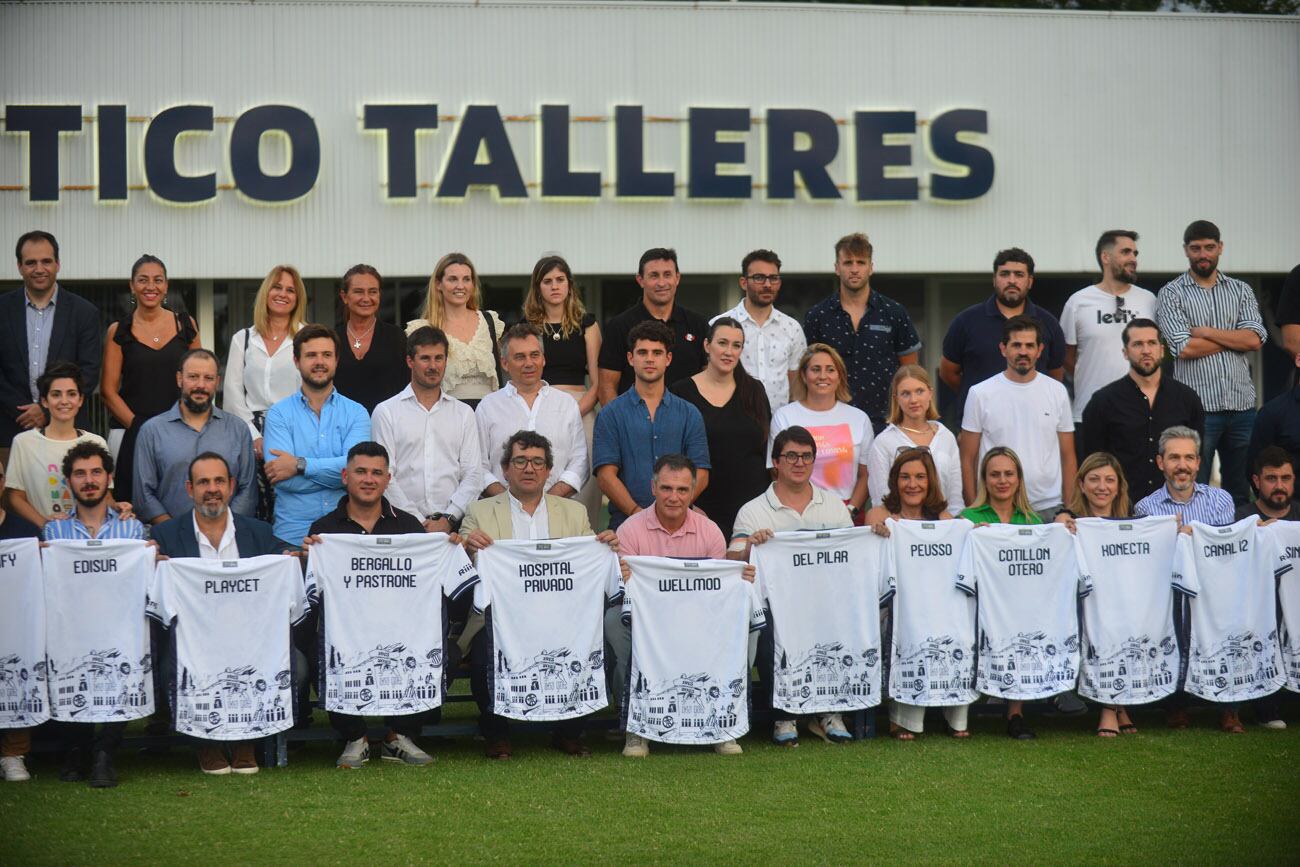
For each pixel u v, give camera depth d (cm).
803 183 1466
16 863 522
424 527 718
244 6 1412
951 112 1488
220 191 1415
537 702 677
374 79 1426
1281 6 2003
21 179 1395
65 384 746
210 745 657
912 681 715
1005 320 872
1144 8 2011
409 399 762
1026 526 722
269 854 534
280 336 820
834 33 1477
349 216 1427
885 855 538
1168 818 585
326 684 660
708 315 1519
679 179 1459
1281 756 688
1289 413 847
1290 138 1541
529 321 851
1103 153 1518
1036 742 717
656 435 759
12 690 645
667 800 608
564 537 698
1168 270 1531
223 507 670
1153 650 735
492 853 537
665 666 687
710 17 1459
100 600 649
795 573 706
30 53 1395
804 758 683
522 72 1439
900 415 800
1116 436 833
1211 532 738
